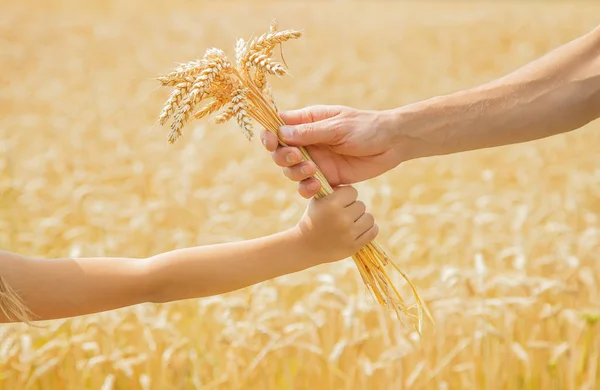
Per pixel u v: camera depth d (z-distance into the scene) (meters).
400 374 3.62
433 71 13.08
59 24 18.59
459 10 22.53
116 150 8.51
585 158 8.03
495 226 5.60
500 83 2.57
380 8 23.55
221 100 2.27
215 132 9.06
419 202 7.00
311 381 3.88
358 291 4.51
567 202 6.19
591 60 2.55
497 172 7.71
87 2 24.81
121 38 16.42
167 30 17.48
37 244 5.26
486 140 2.54
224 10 22.36
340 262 4.66
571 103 2.52
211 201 6.27
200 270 2.32
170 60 13.88
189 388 3.81
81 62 13.94
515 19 18.97
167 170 7.04
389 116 2.47
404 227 5.56
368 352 4.04
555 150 8.41
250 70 2.37
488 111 2.52
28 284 2.21
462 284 4.05
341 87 11.54
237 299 4.02
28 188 6.34
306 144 2.38
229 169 7.21
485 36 16.50
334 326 4.01
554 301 4.46
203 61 2.18
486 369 3.68
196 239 5.59
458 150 2.54
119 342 4.00
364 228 2.39
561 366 3.90
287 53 14.42
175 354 3.86
